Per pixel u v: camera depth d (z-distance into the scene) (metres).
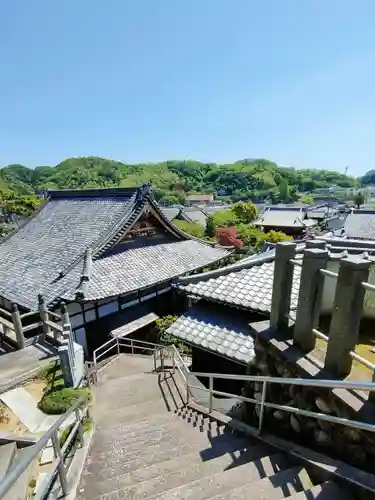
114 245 12.59
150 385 7.38
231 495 2.52
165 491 2.78
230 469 2.96
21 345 7.69
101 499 2.99
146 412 6.09
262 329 3.83
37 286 11.48
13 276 12.71
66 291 10.55
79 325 10.96
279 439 3.43
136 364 8.91
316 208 62.69
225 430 4.26
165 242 15.32
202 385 7.38
